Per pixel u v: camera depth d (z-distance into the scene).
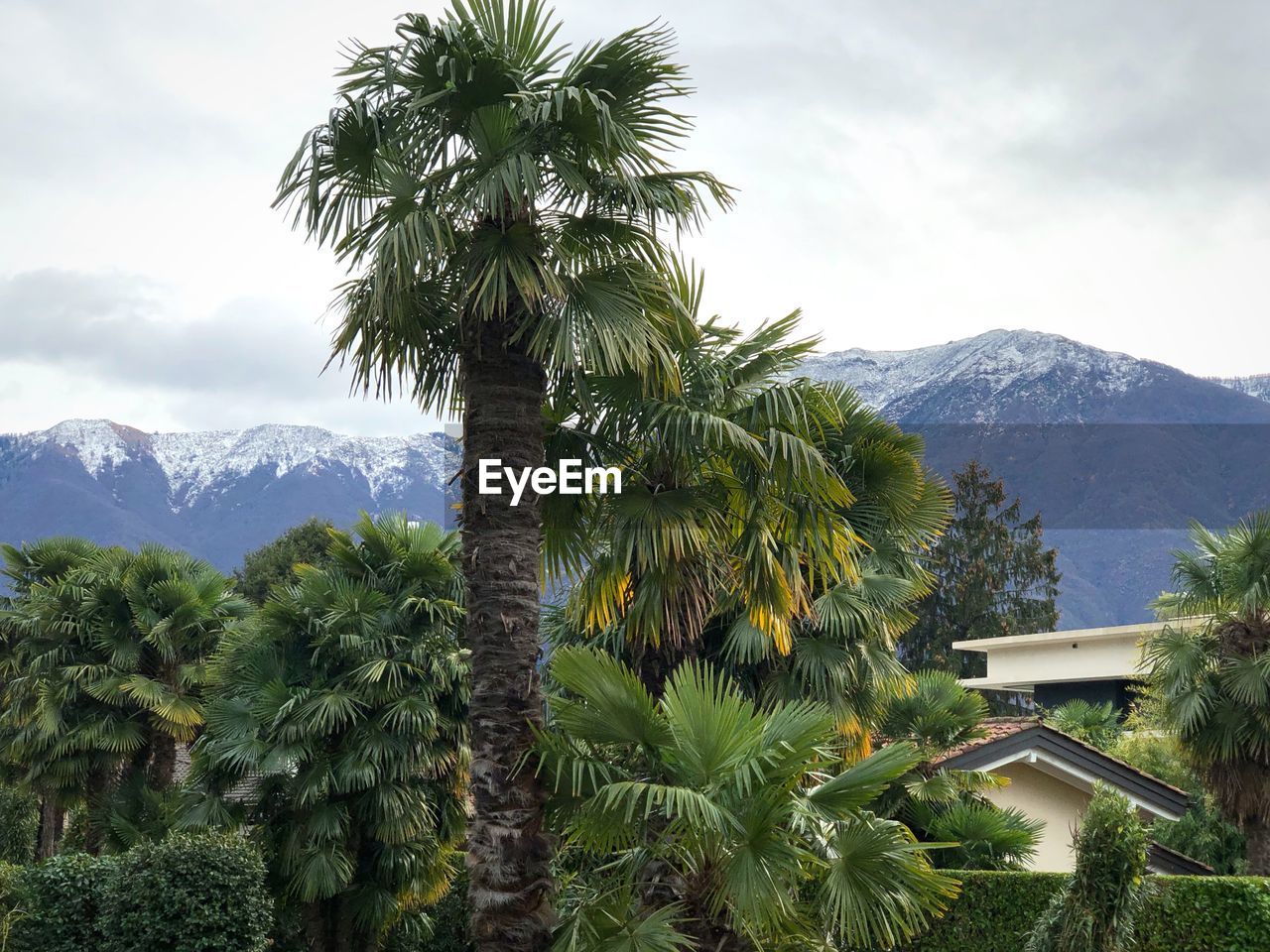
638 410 9.84
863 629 13.60
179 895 13.91
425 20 8.49
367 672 15.84
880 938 8.17
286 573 44.41
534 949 8.14
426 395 9.77
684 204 9.22
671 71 9.04
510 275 8.87
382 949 18.06
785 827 7.96
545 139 8.95
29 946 14.64
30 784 21.58
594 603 10.72
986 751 16.72
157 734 21.95
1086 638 31.80
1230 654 15.76
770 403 10.18
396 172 9.01
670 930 7.46
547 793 8.45
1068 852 17.36
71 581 22.56
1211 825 19.44
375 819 15.96
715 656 13.41
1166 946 11.09
